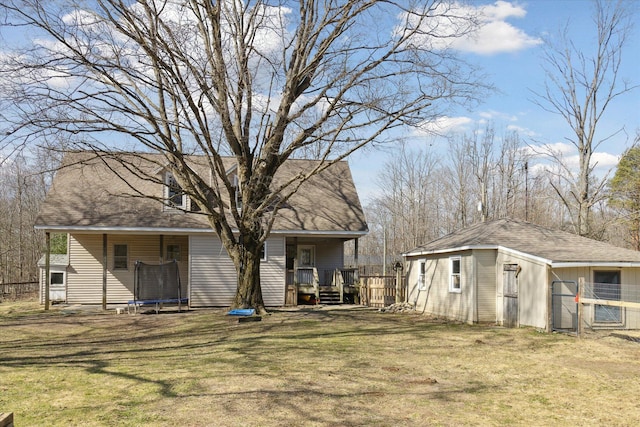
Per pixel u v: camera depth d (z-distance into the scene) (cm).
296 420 738
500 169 4925
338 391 893
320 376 1002
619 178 3681
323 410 784
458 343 1412
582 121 2855
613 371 1081
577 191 3055
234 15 1792
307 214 2586
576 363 1159
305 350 1284
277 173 2839
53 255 2731
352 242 6775
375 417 756
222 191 2561
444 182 5378
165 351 1280
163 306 2439
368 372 1043
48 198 2403
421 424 730
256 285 2036
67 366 1088
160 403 812
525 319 1722
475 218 5088
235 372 1027
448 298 2047
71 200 2412
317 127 1798
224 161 2619
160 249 2408
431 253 2205
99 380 958
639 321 1689
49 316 2064
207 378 975
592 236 2947
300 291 2578
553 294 1584
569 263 1606
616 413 796
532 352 1288
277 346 1344
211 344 1385
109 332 1645
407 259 2514
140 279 2206
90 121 1495
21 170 3039
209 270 2409
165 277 2239
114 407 789
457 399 860
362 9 1669
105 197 2455
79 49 1506
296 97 1903
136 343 1423
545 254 1666
